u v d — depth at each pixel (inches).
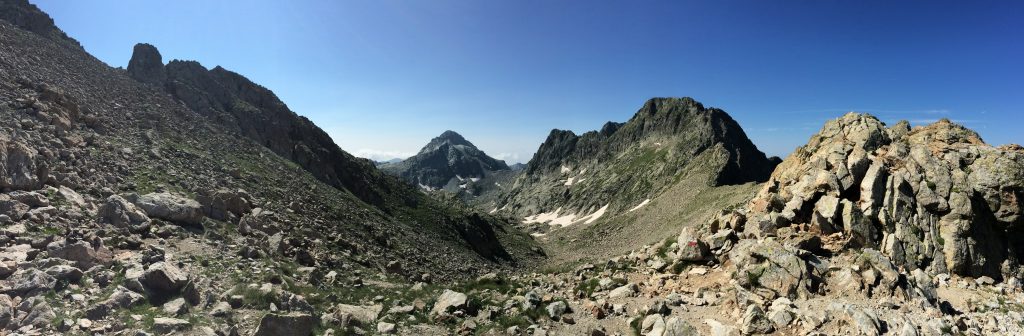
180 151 1978.3
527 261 4335.6
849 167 1264.8
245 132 3176.7
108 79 2497.5
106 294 724.7
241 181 1991.9
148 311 701.9
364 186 3868.1
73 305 671.1
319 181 3038.9
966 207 1098.7
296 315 732.7
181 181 1594.5
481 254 3784.5
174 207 1202.0
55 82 1998.0
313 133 3991.1
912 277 960.3
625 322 888.9
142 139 1918.1
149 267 829.2
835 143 1405.0
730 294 938.7
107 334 627.8
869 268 941.8
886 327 764.0
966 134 1304.1
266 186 2117.4
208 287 851.4
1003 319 829.2
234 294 831.7
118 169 1467.8
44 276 703.1
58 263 765.9
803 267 944.9
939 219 1122.0
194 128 2536.9
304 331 731.4
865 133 1421.0
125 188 1333.7
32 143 1305.4
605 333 842.2
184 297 773.9
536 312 930.7
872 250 983.6
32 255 784.9
